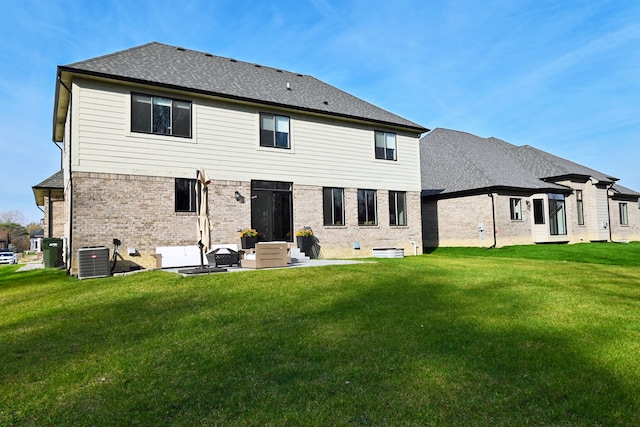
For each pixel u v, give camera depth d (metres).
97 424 3.39
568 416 3.37
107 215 12.72
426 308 7.09
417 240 20.48
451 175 25.48
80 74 12.39
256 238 15.30
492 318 6.40
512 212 23.50
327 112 17.45
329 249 17.55
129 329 6.10
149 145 13.55
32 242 64.56
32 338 5.82
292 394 3.84
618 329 5.79
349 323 6.14
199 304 7.53
